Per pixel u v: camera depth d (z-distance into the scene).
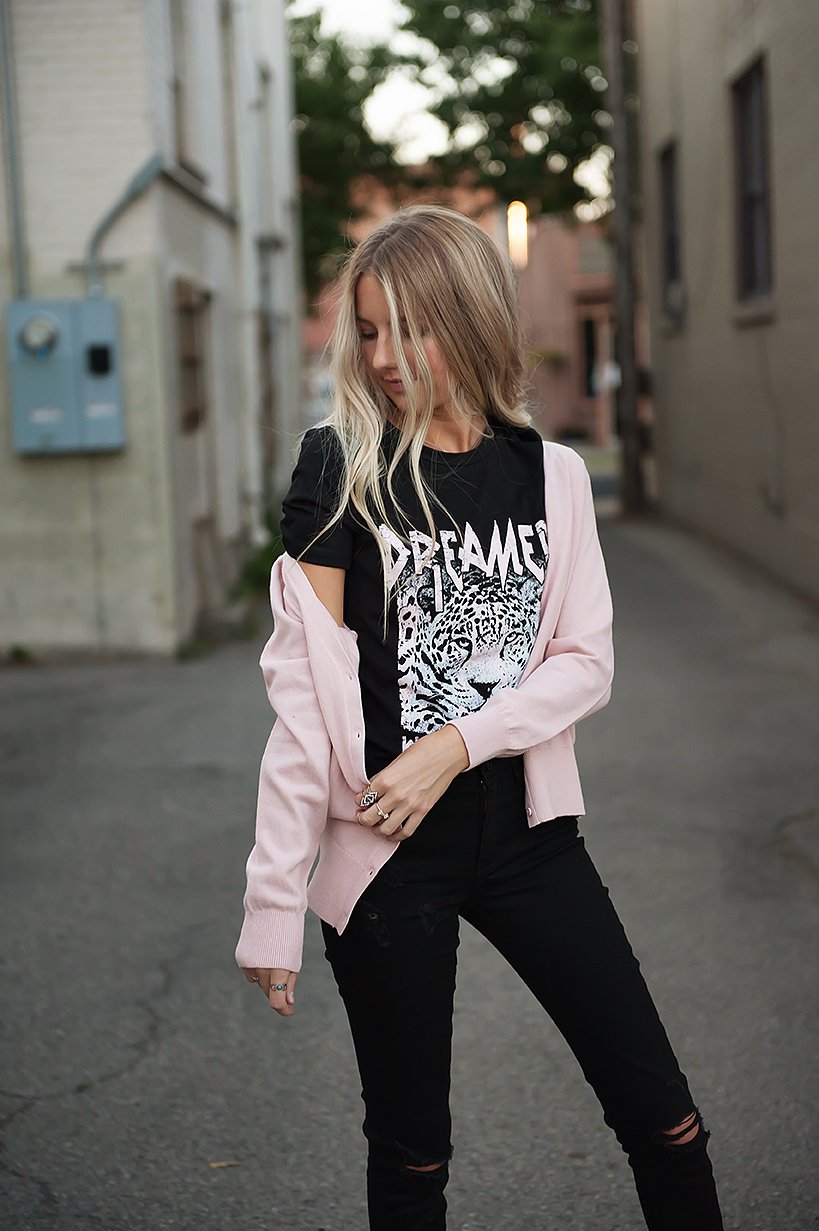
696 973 3.88
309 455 2.04
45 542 8.91
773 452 10.33
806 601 9.55
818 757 5.97
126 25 8.37
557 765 2.09
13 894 4.69
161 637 8.94
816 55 8.45
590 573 2.17
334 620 2.02
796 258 9.24
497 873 2.05
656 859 4.82
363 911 2.02
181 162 9.74
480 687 2.06
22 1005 3.80
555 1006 2.07
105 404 8.57
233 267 12.34
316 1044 3.53
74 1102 3.26
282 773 2.01
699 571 11.10
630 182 15.41
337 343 2.07
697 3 12.03
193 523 9.83
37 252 8.61
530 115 20.52
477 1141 3.05
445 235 2.03
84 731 7.02
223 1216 2.79
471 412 2.07
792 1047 3.42
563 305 32.47
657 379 15.25
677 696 7.19
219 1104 3.24
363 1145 3.05
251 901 1.99
